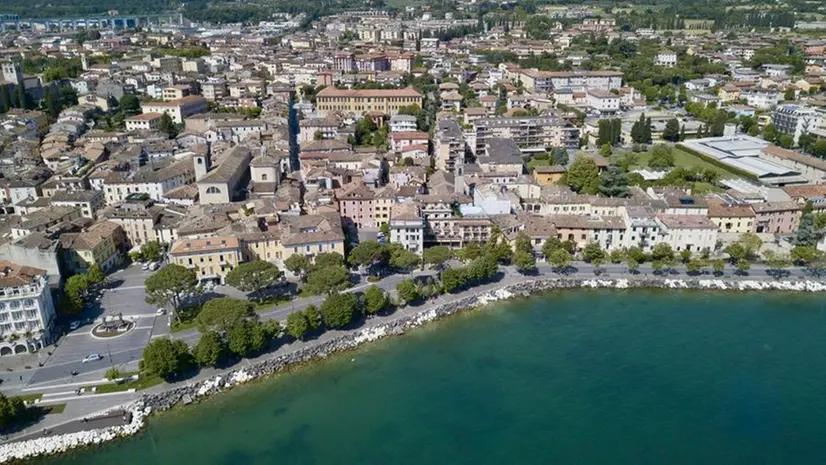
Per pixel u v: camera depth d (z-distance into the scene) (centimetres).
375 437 17662
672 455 17000
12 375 19400
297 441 17475
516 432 17888
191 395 19100
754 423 18162
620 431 17925
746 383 19938
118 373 19325
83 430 17425
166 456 16825
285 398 19350
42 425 17488
